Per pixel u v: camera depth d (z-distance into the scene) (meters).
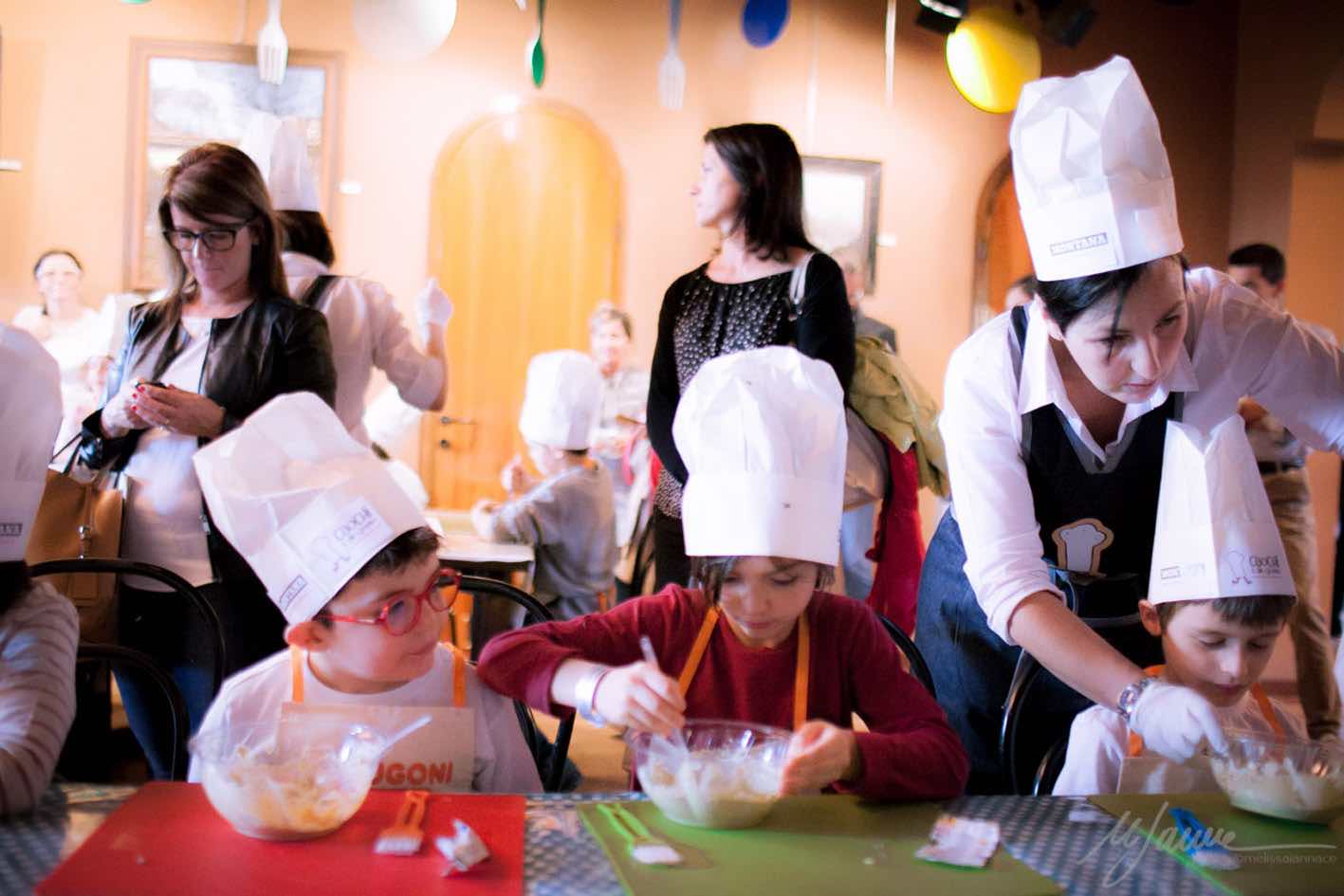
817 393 1.46
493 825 1.21
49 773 1.24
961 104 6.56
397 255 6.16
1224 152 6.61
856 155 6.48
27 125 5.88
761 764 1.29
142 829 1.14
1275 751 1.39
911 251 6.55
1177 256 1.51
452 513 4.93
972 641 2.04
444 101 6.15
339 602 1.39
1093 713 1.69
